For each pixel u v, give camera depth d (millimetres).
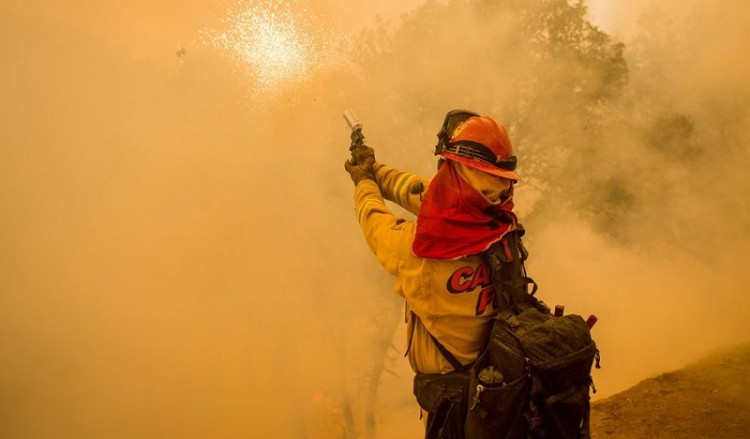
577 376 1651
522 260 1857
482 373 1683
